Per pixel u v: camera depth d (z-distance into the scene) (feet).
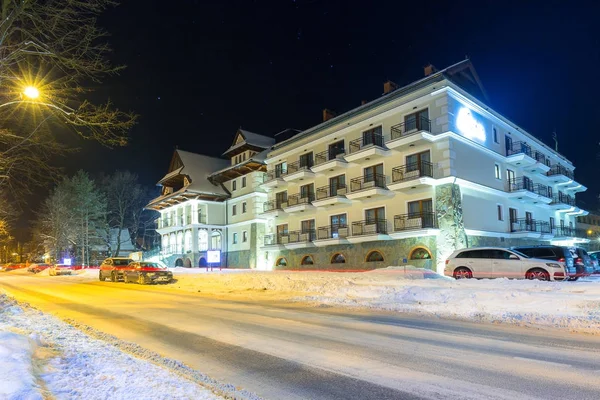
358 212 107.34
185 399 15.08
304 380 19.56
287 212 127.85
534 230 112.47
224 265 159.33
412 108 95.81
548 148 136.98
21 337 22.58
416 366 21.53
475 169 95.66
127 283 95.55
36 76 35.70
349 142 110.11
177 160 172.65
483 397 16.75
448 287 52.85
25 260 327.26
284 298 58.13
